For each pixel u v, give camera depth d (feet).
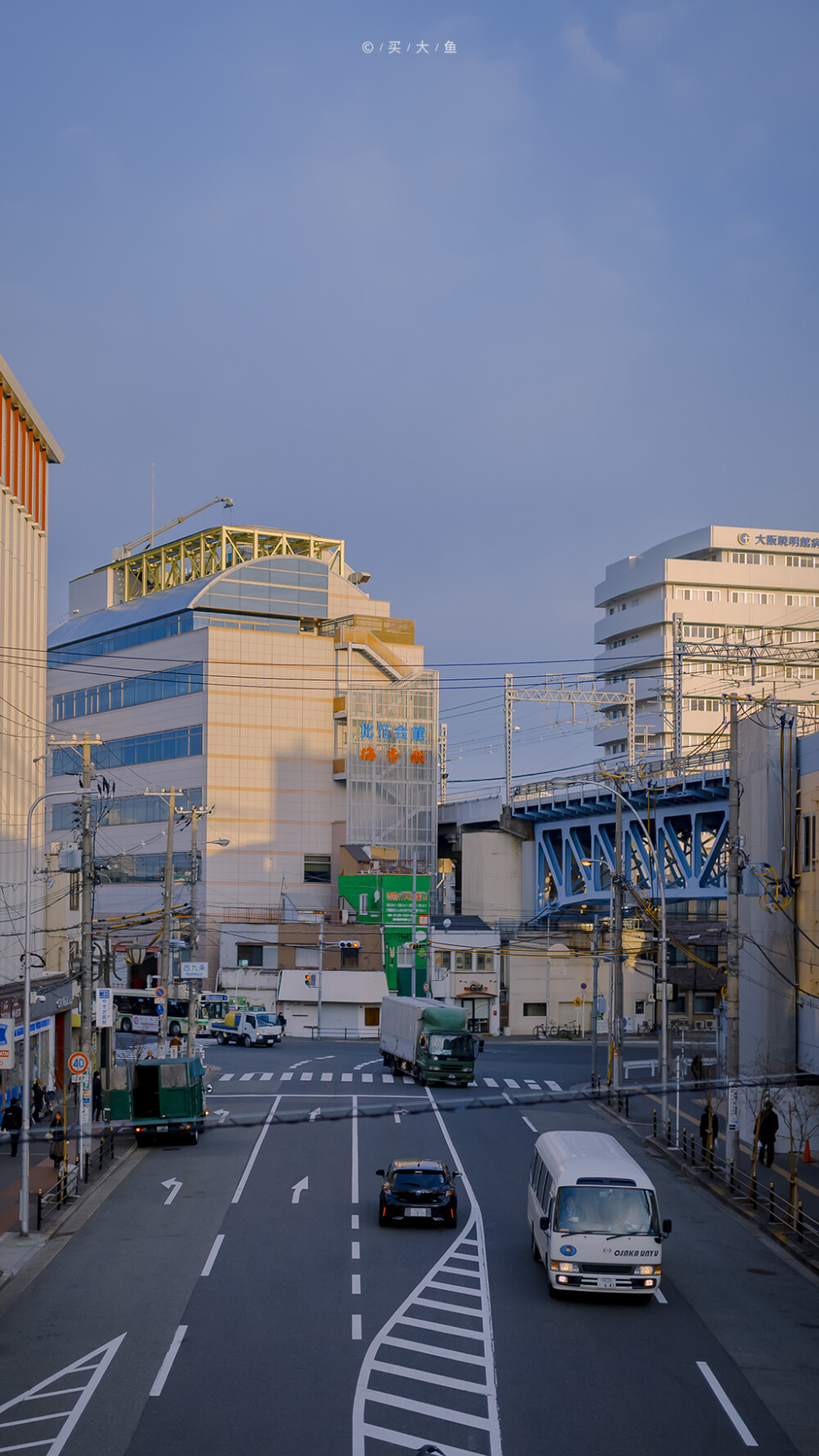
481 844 360.07
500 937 347.77
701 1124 137.39
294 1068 232.53
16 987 171.94
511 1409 61.57
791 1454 56.39
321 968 324.60
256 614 389.80
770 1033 156.35
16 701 178.60
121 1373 66.59
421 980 339.57
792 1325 77.36
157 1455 55.31
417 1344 71.92
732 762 129.08
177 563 435.94
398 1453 55.72
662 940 163.94
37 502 193.06
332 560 427.33
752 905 164.76
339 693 387.75
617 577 529.04
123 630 406.00
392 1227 103.96
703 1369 68.28
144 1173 132.26
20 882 180.55
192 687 379.14
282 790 378.94
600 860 294.66
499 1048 297.12
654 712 409.08
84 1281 86.07
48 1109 166.91
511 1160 139.64
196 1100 153.17
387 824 381.81
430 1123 168.86
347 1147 148.66
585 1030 346.95
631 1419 60.44
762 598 510.58
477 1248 96.63
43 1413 60.90
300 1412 60.75
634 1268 80.84
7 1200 114.52
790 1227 103.60
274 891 374.43
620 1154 89.04
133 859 391.45
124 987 287.28
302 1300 80.89
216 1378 65.72
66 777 419.95
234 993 330.95
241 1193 119.44
